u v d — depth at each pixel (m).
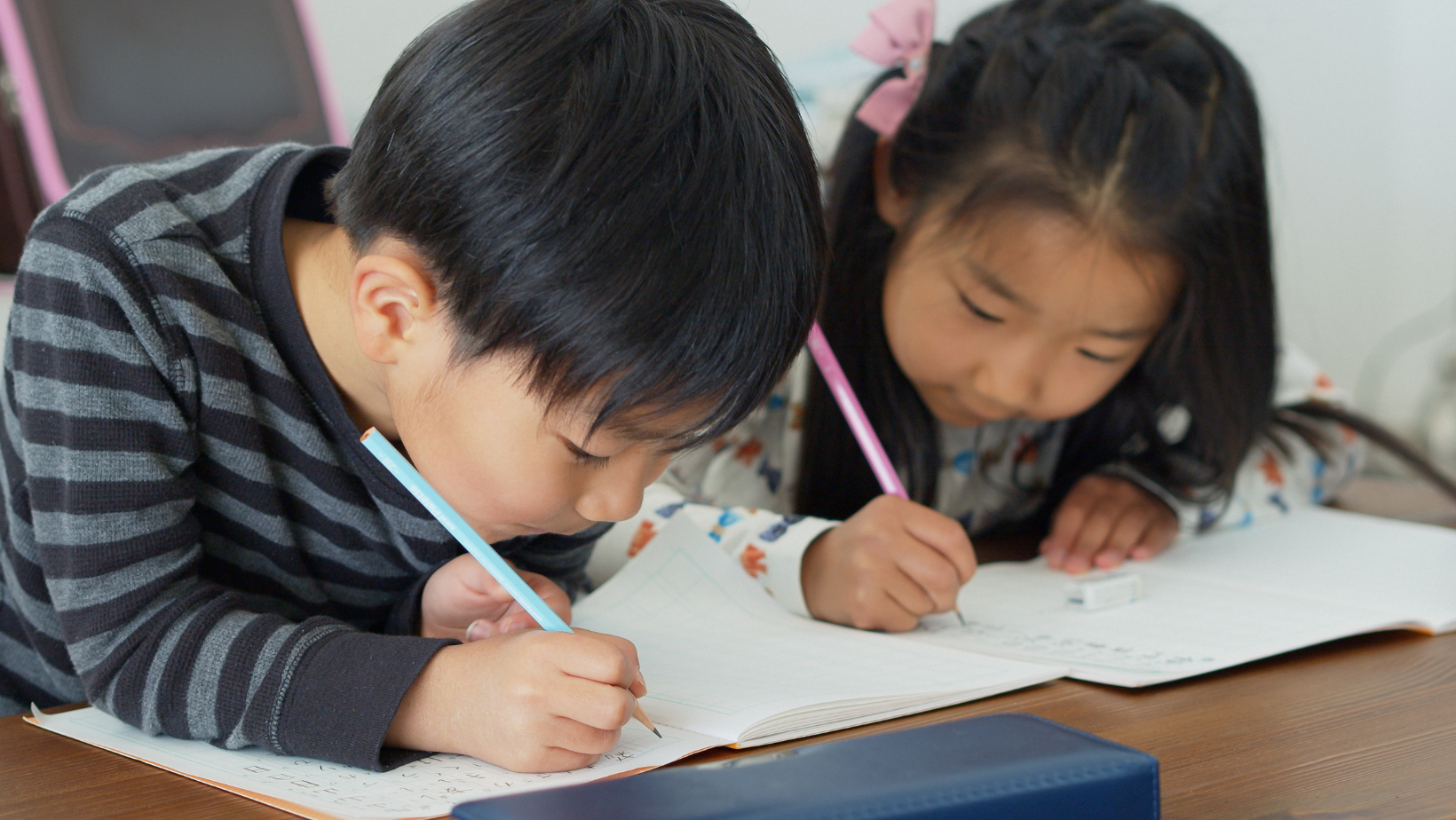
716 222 0.51
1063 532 1.03
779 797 0.37
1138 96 0.95
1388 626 0.76
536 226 0.50
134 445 0.63
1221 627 0.77
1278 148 2.07
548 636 0.55
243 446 0.69
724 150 0.52
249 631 0.60
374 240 0.57
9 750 0.58
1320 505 1.29
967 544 0.82
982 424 1.14
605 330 0.50
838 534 0.84
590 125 0.51
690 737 0.56
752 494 1.18
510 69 0.53
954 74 1.04
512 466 0.55
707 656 0.70
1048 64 0.98
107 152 1.28
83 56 1.26
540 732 0.52
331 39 1.40
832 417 1.10
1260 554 1.01
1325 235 2.13
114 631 0.61
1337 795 0.49
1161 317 0.98
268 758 0.56
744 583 0.83
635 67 0.53
